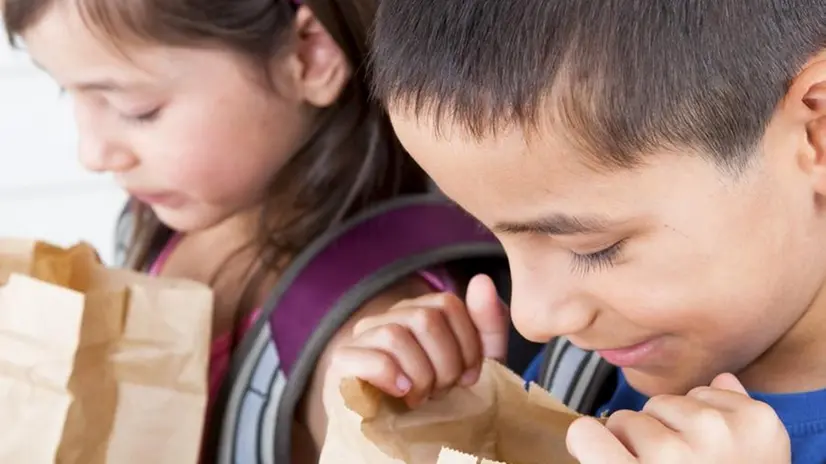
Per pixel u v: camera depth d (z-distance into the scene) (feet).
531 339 2.28
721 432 2.00
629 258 2.14
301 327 3.36
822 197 2.19
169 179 3.52
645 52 1.96
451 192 2.16
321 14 3.49
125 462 3.11
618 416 2.10
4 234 6.55
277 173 3.64
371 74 2.51
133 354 3.13
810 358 2.45
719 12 1.99
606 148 1.98
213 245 3.98
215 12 3.32
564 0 1.95
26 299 3.04
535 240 2.19
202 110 3.42
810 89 2.06
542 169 2.01
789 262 2.19
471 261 3.56
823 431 2.43
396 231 3.50
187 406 3.16
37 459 3.01
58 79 3.46
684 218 2.06
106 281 3.36
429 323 2.65
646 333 2.28
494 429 2.52
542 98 1.96
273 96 3.51
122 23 3.22
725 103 2.00
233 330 3.73
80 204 6.72
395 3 2.16
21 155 6.59
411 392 2.57
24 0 3.30
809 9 2.06
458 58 2.01
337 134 3.65
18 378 3.04
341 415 2.25
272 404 3.36
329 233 3.51
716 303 2.18
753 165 2.07
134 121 3.48
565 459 2.43
